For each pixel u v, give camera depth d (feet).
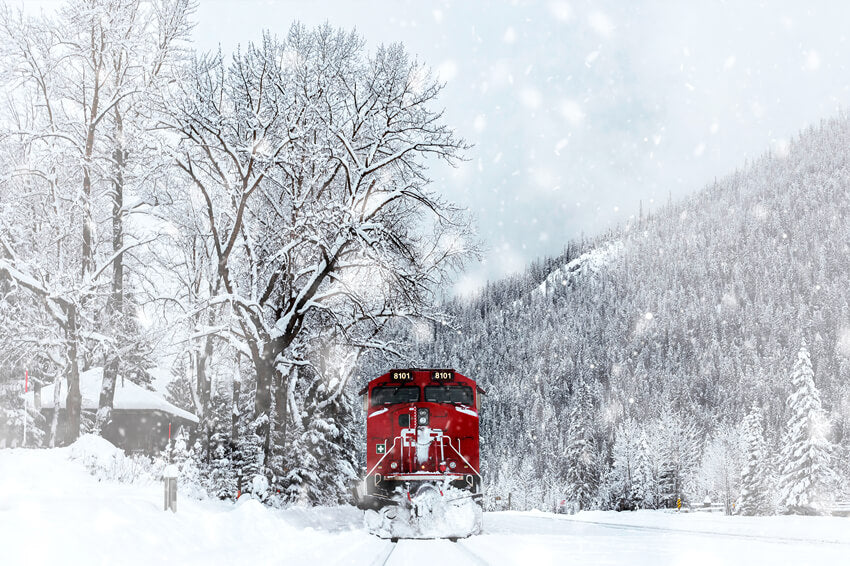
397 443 69.87
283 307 96.48
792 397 192.85
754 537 58.29
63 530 33.09
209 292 108.99
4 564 26.84
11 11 99.86
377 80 98.32
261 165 93.15
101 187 114.93
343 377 109.81
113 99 102.32
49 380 162.91
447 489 65.41
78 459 69.51
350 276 97.55
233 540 47.34
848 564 35.68
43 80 102.99
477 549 46.85
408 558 40.55
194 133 90.48
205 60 91.61
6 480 54.24
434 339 106.01
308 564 36.60
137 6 106.01
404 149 95.04
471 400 71.82
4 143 105.09
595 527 81.51
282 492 93.20
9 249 95.81
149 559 34.01
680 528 77.36
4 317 103.86
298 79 95.71
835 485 186.50
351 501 125.70
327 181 96.48
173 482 47.32
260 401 88.89
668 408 390.42
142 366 172.76
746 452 214.90
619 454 311.68
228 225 102.58
